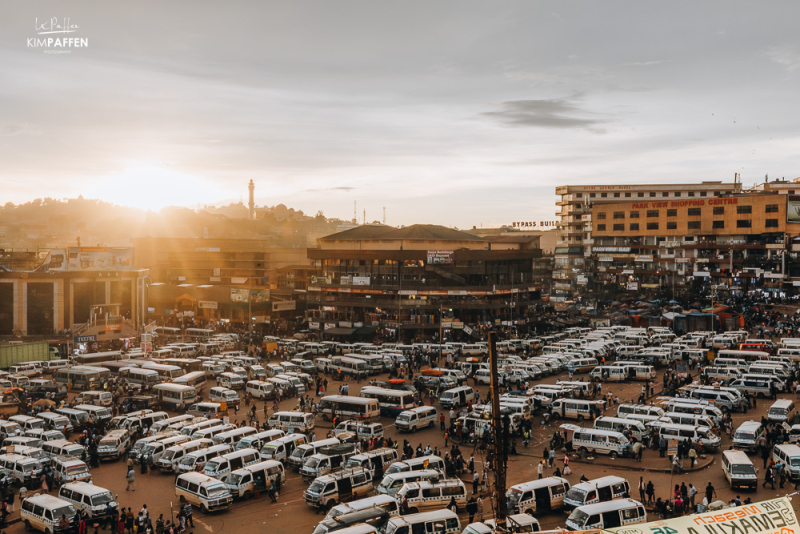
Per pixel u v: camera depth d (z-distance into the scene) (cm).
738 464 4122
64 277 10875
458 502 3925
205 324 12350
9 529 3809
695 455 4559
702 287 13100
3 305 10638
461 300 10931
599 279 15700
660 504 3744
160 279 16525
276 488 4209
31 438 5044
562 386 6588
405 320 10975
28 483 4444
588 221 17725
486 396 6831
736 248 13500
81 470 4478
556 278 17200
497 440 2294
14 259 12400
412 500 3816
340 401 6156
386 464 4569
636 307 12119
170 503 4144
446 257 11075
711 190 18175
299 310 13162
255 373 7781
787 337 9275
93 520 3794
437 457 4388
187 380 7181
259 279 13925
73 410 6028
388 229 13338
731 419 5534
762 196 13425
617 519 3400
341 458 4588
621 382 7400
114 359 8856
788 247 12988
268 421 5812
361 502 3609
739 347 8275
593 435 4925
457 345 9262
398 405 6297
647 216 15200
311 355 9044
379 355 8494
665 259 14562
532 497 3766
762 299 12031
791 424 5344
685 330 10231
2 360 8650
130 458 4647
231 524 3809
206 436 5212
